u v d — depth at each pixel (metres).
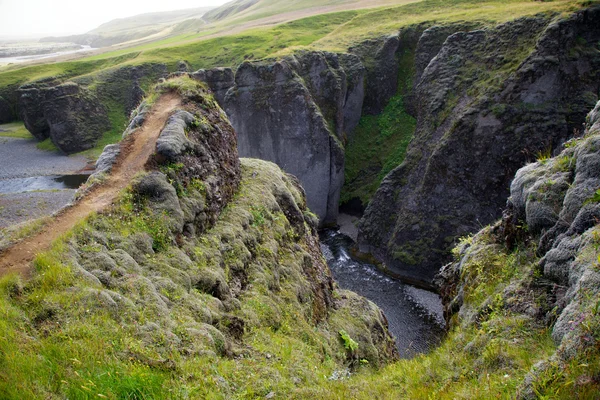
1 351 7.77
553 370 6.60
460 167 38.66
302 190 30.53
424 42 52.31
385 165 52.12
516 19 41.38
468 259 14.98
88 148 76.62
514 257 12.58
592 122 12.72
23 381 7.10
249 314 14.81
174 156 17.06
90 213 13.51
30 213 44.66
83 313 9.61
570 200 10.49
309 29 80.38
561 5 40.06
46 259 10.91
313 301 20.22
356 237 48.28
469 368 9.33
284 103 49.50
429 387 9.19
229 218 19.09
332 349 17.69
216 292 14.52
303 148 50.22
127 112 83.50
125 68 86.56
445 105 42.81
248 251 18.00
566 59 36.12
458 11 57.81
